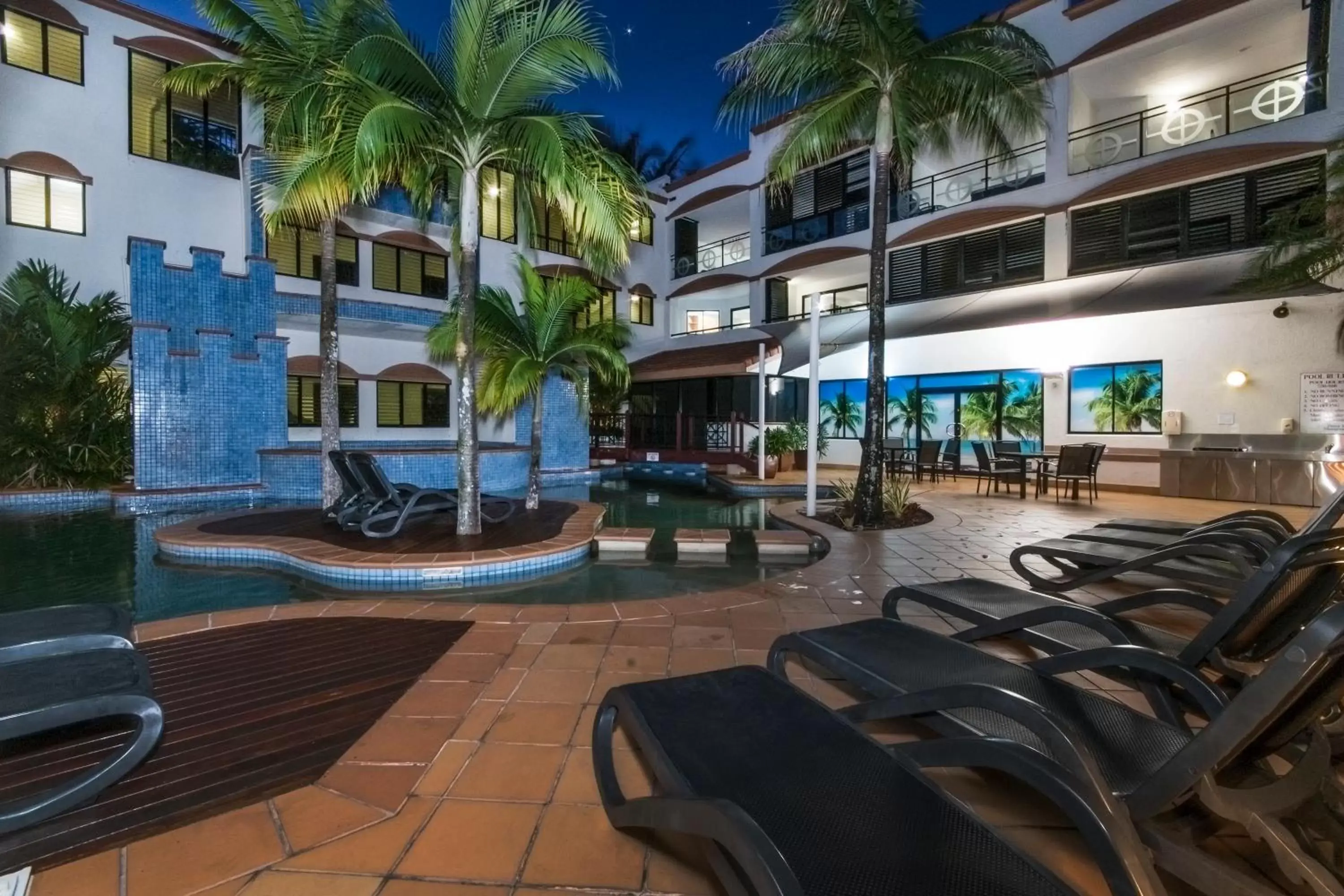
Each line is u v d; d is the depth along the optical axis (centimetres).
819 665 402
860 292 2414
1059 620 381
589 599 658
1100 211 1644
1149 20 1545
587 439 1941
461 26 762
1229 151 1414
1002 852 175
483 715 357
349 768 301
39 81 1556
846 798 199
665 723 249
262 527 935
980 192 1942
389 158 798
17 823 253
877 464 1028
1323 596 280
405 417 2184
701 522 1173
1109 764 239
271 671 429
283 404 1545
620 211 883
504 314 1038
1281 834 189
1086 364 1606
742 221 2941
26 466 1338
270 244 1848
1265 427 1338
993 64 952
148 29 1703
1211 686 270
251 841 246
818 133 1066
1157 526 685
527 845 245
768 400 2241
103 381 1466
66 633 356
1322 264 1048
